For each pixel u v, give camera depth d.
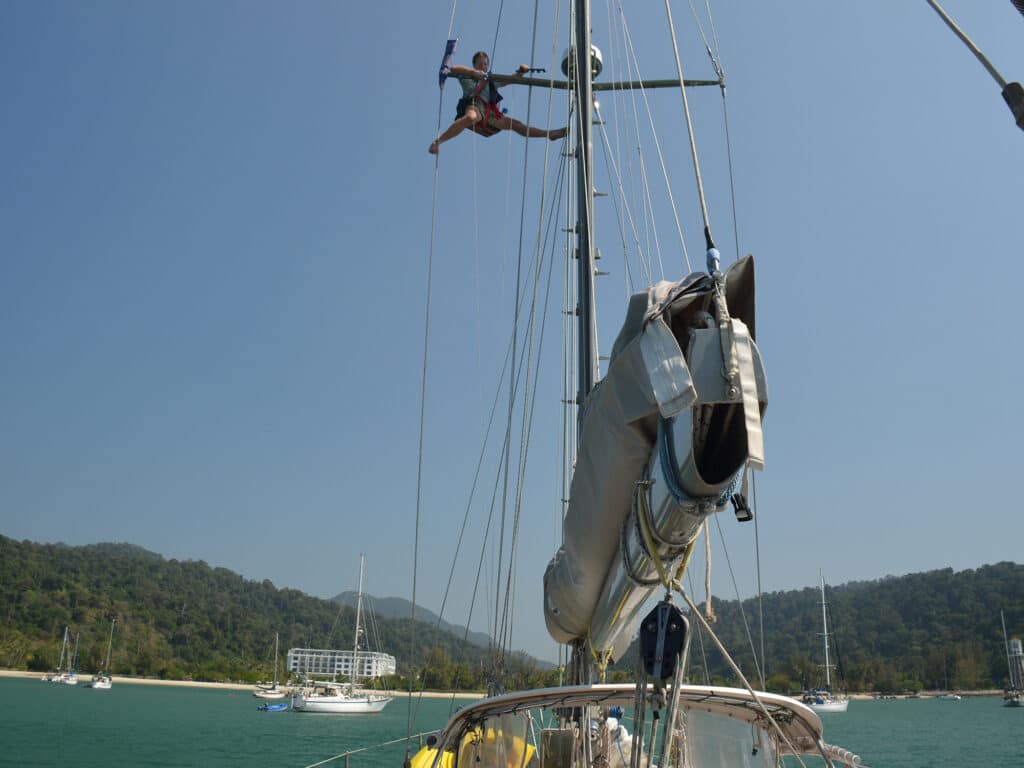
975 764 39.25
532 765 7.04
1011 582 179.50
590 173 8.67
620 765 7.27
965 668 151.50
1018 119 2.20
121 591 197.38
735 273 2.91
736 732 5.15
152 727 58.75
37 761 38.78
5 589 174.50
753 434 2.62
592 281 8.42
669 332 2.81
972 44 2.33
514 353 10.26
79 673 156.62
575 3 9.27
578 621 5.64
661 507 3.12
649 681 3.42
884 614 183.88
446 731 5.61
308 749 44.06
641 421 3.29
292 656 190.88
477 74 10.52
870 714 93.25
